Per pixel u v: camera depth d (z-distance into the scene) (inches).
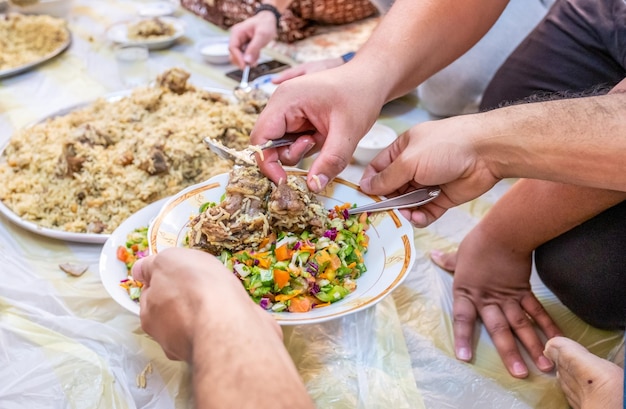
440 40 42.1
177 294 25.4
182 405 31.4
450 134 34.3
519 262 40.0
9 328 35.3
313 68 56.3
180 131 49.2
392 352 35.4
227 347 21.9
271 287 32.2
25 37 73.7
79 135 48.4
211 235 33.7
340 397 32.4
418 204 36.6
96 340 34.9
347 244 34.9
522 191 39.1
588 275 38.0
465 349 36.4
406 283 41.7
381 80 39.0
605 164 30.9
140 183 45.7
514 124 33.2
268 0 70.9
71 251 42.4
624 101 31.8
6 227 44.6
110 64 71.5
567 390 33.1
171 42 75.7
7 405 31.0
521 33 62.9
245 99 55.0
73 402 31.4
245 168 36.5
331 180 37.4
